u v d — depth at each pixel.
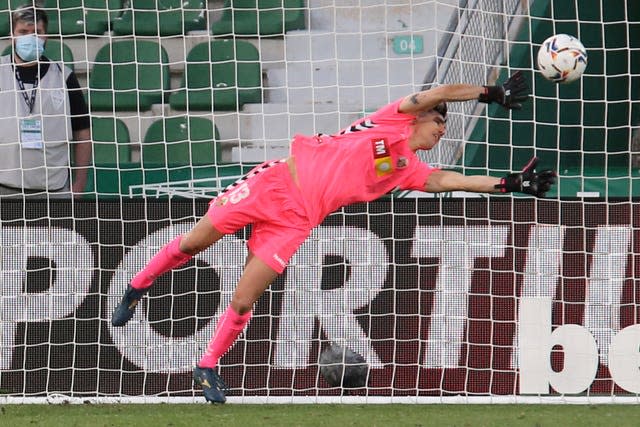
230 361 24.94
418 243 25.08
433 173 21.62
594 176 27.75
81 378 24.91
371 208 25.08
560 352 25.05
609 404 24.09
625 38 35.62
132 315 22.77
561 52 21.27
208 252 25.03
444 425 20.73
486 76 33.56
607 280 25.05
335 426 20.58
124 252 25.05
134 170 28.36
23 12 28.95
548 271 25.03
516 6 35.09
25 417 21.75
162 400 24.47
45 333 24.92
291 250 21.27
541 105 34.72
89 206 25.05
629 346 24.98
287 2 37.69
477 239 25.06
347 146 21.25
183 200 25.08
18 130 27.92
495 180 21.20
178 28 37.28
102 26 37.06
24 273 24.97
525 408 23.42
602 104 35.28
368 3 37.16
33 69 29.19
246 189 21.11
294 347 24.95
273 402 24.38
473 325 25.02
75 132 29.53
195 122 34.81
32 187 28.98
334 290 25.03
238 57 36.44
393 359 24.95
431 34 36.88
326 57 37.28
